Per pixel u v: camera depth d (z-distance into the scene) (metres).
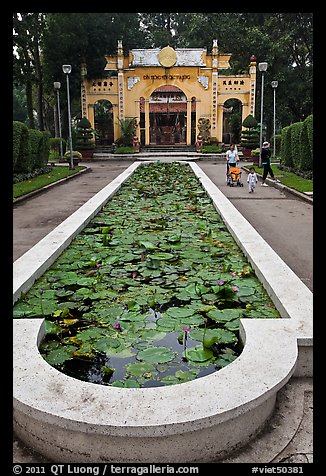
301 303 3.70
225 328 3.65
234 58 29.00
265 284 4.34
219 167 19.66
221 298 4.18
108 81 25.95
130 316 3.86
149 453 2.29
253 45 27.55
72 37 23.92
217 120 26.47
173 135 30.81
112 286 4.53
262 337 3.08
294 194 11.25
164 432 2.23
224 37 28.36
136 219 7.54
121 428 2.21
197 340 3.46
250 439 2.50
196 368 3.10
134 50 25.69
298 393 2.91
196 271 4.95
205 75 25.97
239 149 25.75
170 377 2.96
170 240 5.97
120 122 26.00
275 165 19.16
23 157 14.26
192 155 24.34
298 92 27.31
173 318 3.81
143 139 30.58
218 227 6.88
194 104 29.73
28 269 4.65
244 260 5.26
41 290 4.34
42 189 12.16
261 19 29.28
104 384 2.95
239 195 11.39
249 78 25.81
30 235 7.08
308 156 14.14
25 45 24.06
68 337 3.54
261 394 2.44
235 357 3.23
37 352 2.90
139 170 16.02
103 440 2.28
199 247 5.80
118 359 3.24
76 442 2.32
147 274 4.81
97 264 5.05
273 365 2.72
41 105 26.12
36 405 2.35
